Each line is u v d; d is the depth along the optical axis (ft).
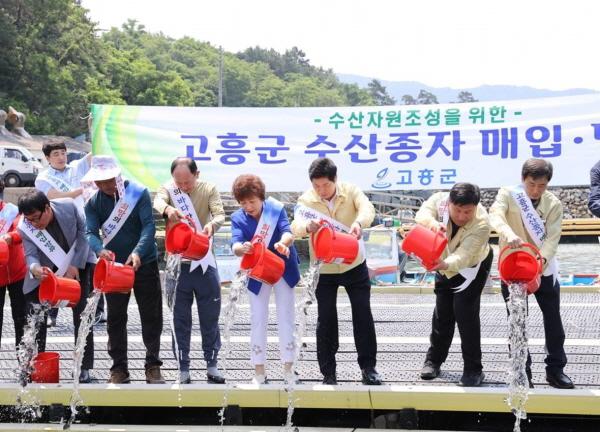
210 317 20.72
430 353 20.84
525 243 18.20
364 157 35.81
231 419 19.52
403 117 35.55
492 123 35.09
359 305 19.98
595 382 20.08
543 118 34.78
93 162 20.38
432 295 36.45
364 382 19.93
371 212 19.67
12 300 21.94
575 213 84.89
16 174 101.50
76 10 185.47
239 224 20.10
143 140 36.37
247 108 35.99
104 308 29.04
